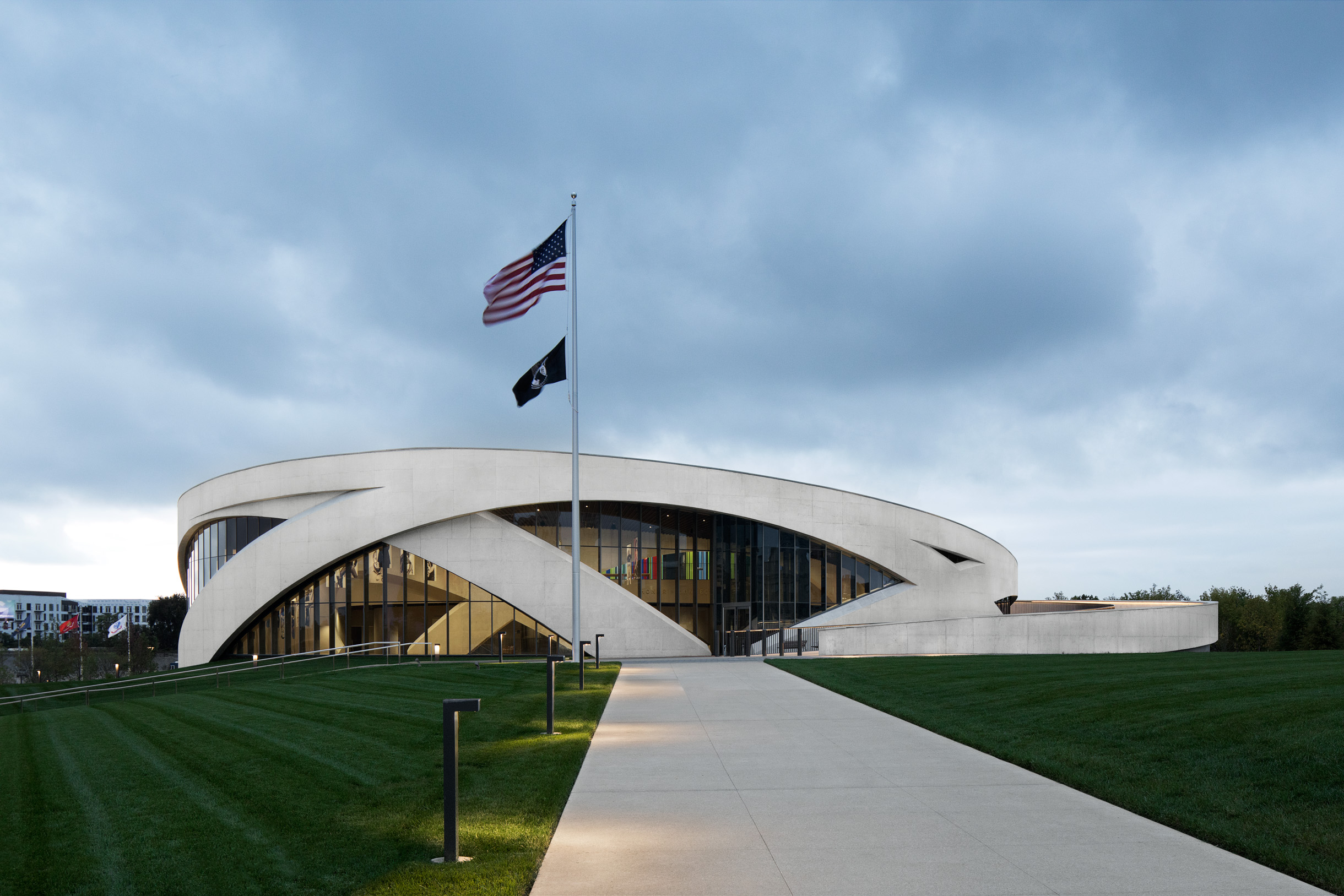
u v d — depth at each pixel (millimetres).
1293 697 13719
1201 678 17203
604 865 7332
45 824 9516
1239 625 73875
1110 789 9805
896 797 9766
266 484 40688
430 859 7594
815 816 8930
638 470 38844
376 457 38625
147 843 8562
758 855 7578
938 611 41312
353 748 13484
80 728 18266
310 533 38719
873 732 14492
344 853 7910
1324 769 9516
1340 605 68750
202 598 41844
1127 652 36281
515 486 38188
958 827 8453
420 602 38062
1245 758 10367
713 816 8969
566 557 38219
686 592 39375
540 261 29125
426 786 10516
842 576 40750
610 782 10688
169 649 111000
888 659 28562
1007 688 18062
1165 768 10430
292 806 9797
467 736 14273
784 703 18531
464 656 37594
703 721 15953
